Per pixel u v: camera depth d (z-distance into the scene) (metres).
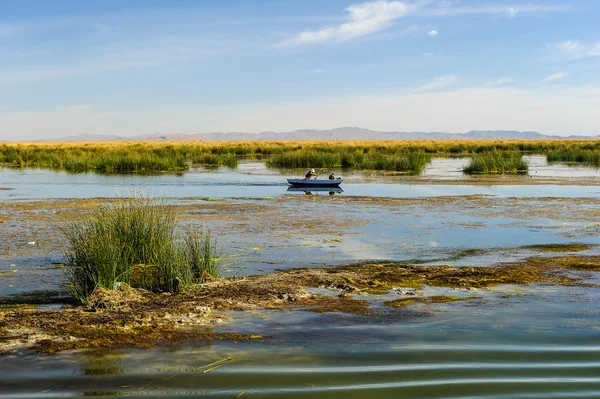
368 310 8.24
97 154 53.34
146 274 10.06
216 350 6.64
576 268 10.80
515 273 10.38
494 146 81.00
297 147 81.31
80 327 7.48
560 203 20.81
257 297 8.92
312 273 10.48
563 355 6.37
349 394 5.39
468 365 6.09
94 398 5.34
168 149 67.00
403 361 6.24
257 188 27.66
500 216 17.72
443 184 29.09
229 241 13.79
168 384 5.67
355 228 15.64
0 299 8.98
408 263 11.52
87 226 11.69
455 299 8.78
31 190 26.84
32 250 12.61
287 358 6.37
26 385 5.66
